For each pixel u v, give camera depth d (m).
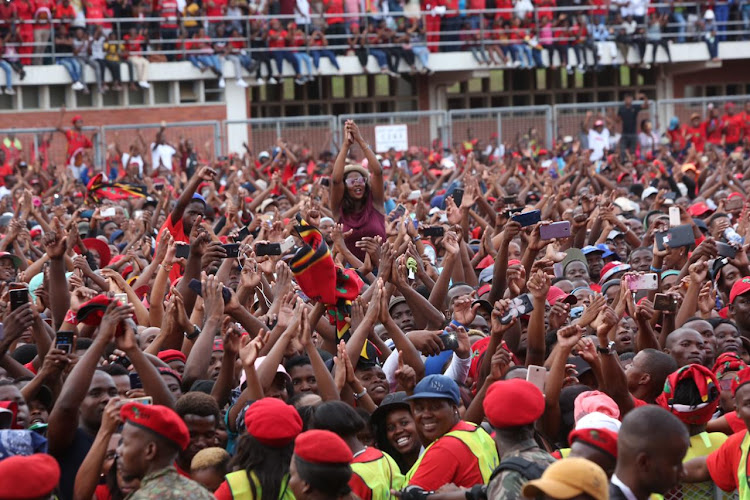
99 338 19.27
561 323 26.20
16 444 17.16
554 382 21.08
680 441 15.37
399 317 29.39
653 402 23.72
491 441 20.36
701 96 132.25
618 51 120.94
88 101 112.31
